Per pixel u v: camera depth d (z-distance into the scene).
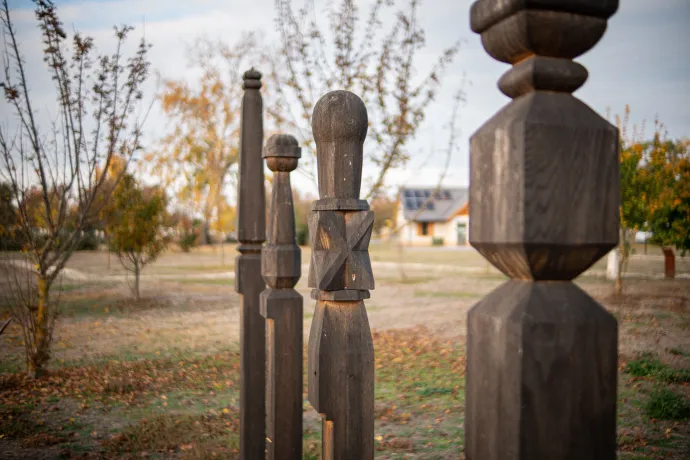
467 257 35.12
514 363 0.83
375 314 12.94
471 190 0.94
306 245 43.75
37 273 7.51
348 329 1.81
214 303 15.12
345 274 1.80
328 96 1.83
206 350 9.20
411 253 39.97
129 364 8.13
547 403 0.82
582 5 0.87
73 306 14.14
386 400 6.43
